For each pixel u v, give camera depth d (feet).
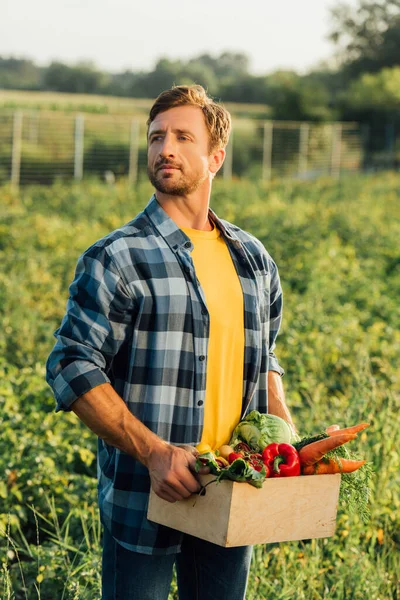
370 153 147.64
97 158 106.73
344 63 217.97
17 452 19.10
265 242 46.60
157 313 10.36
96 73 347.15
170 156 10.68
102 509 10.89
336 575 15.78
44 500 18.31
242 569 11.11
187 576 11.18
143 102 203.10
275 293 12.16
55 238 49.34
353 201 77.20
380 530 16.99
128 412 10.09
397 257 47.65
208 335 10.63
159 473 9.87
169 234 10.69
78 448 19.89
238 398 11.07
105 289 10.24
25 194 76.64
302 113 144.56
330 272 41.39
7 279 36.58
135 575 10.61
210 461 9.73
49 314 33.27
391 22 213.46
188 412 10.55
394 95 147.33
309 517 10.28
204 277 10.86
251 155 127.54
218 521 9.74
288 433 10.84
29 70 455.63
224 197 78.84
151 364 10.39
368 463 10.93
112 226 56.95
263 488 9.82
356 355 27.71
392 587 16.02
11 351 28.60
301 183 100.94
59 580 15.66
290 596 14.84
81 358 10.14
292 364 26.78
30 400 21.97
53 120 104.22
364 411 18.67
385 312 35.45
